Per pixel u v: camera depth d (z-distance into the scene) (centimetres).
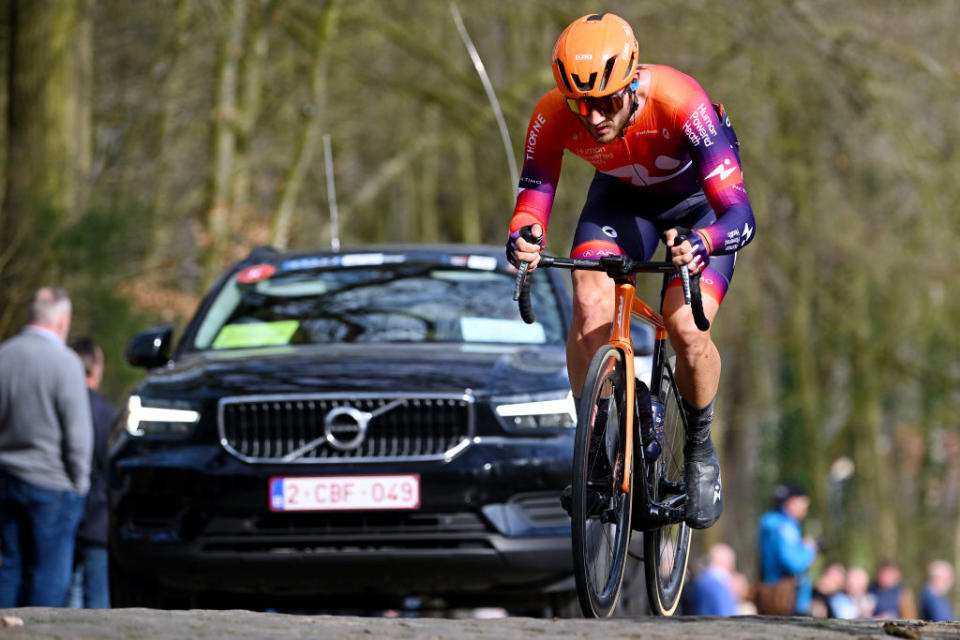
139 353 2314
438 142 7494
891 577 6084
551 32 7250
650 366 2030
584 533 1430
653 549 1656
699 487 1634
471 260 2412
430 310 2270
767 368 11075
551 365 2081
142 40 6219
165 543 1966
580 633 1217
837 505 11044
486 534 1927
